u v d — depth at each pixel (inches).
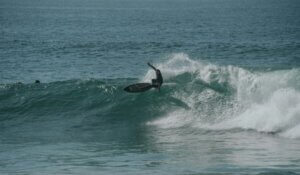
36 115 3334.2
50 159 2279.8
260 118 2753.4
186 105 3112.7
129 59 7032.5
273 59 6692.9
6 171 2057.1
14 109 3415.4
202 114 3006.9
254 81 3002.0
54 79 5423.2
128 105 3262.8
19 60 6958.7
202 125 2906.0
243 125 2790.4
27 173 2012.8
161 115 3120.1
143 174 1943.9
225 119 2901.1
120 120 3164.4
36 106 3427.7
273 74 3053.6
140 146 2541.8
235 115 2903.5
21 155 2377.0
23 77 5575.8
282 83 2940.5
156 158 2257.6
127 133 2874.0
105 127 3046.3
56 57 7298.2
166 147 2488.9
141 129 2952.8
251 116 2812.5
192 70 3363.7
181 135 2755.9
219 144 2495.1
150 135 2795.3
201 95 3125.0
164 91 3245.6
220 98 3051.2
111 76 5546.3
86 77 5497.1
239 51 7819.9
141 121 3117.6
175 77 3390.7
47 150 2488.9
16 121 3260.3
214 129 2819.9
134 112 3203.7
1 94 3577.8
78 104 3393.2
